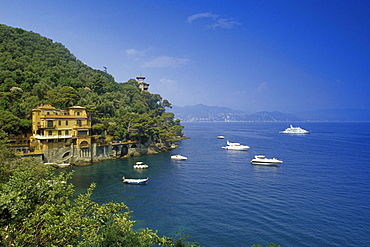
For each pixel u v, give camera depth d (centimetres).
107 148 9781
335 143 16225
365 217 4284
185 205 4834
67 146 8356
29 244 1648
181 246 2756
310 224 4009
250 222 4069
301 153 11756
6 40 12369
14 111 8206
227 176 7206
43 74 11319
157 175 7338
